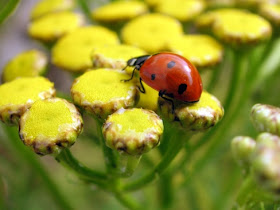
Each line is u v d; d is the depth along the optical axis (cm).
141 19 7
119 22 7
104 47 6
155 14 7
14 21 11
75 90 5
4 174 8
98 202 10
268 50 7
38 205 9
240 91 8
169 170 7
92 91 5
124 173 5
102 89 5
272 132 5
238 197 5
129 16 7
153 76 5
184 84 5
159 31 7
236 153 5
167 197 7
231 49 7
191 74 5
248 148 5
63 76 11
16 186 8
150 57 5
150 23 7
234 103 8
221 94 10
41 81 5
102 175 6
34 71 7
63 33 7
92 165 10
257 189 5
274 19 7
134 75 5
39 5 9
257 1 8
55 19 7
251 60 7
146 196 8
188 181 7
